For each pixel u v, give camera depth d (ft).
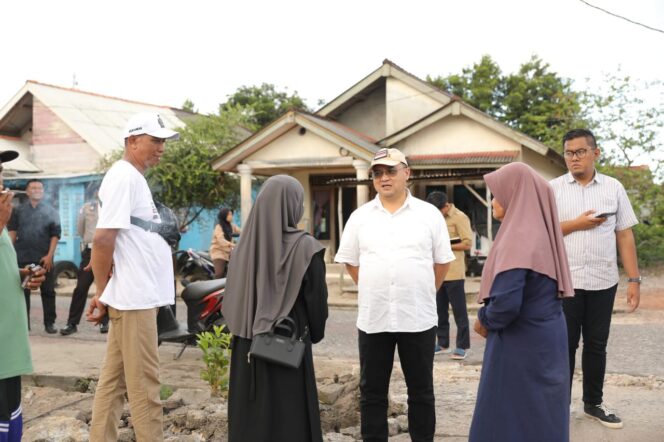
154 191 56.65
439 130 55.26
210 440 15.71
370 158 51.06
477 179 49.01
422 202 14.34
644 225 60.08
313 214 61.98
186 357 24.66
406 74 58.59
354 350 27.86
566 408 11.19
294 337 11.13
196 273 43.42
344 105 62.80
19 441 11.60
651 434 15.14
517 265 10.91
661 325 31.91
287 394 11.18
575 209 15.70
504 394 11.17
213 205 59.98
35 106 67.05
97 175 60.85
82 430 15.56
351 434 16.20
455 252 25.13
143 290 13.16
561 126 67.46
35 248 28.76
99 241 12.71
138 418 13.14
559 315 11.33
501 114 101.55
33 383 21.08
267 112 114.32
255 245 11.60
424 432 13.74
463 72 106.73
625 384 20.58
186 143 57.52
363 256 14.07
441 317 26.14
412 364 13.71
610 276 15.51
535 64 102.01
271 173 62.18
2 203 11.19
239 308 11.57
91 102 72.13
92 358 23.85
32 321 34.53
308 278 11.37
